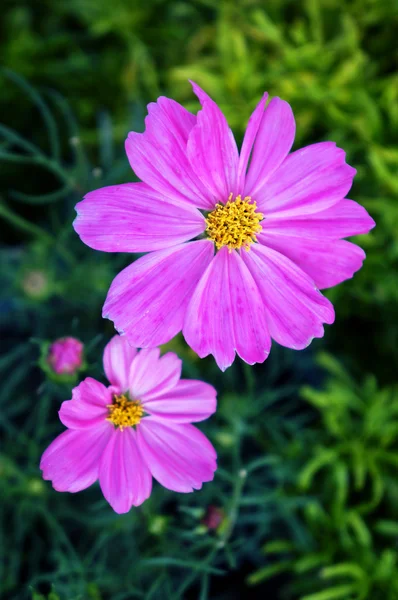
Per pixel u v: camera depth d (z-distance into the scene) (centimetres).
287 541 43
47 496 40
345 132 44
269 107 32
